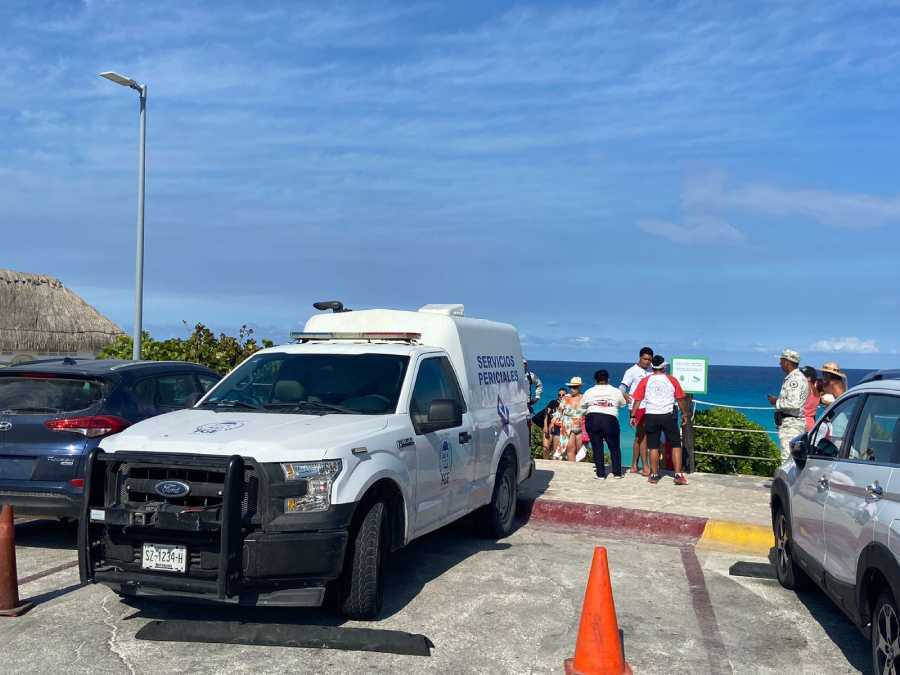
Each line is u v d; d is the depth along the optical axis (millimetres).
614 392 12070
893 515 4395
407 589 6816
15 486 7445
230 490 5340
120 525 5531
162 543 5516
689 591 6965
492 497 8578
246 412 6762
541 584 7020
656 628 6016
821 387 11750
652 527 9359
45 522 9211
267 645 5441
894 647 4375
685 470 13195
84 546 5613
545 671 5145
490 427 8406
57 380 7848
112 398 7836
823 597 6820
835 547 5359
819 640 5824
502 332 9703
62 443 7504
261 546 5375
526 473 9703
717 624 6133
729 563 7953
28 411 7621
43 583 6852
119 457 5652
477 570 7445
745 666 5320
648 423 11648
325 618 6062
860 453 5266
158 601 6375
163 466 5562
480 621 6043
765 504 10227
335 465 5688
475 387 8398
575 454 15062
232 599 5352
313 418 6457
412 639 5434
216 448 5590
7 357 19984
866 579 4734
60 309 24141
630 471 12883
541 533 9117
